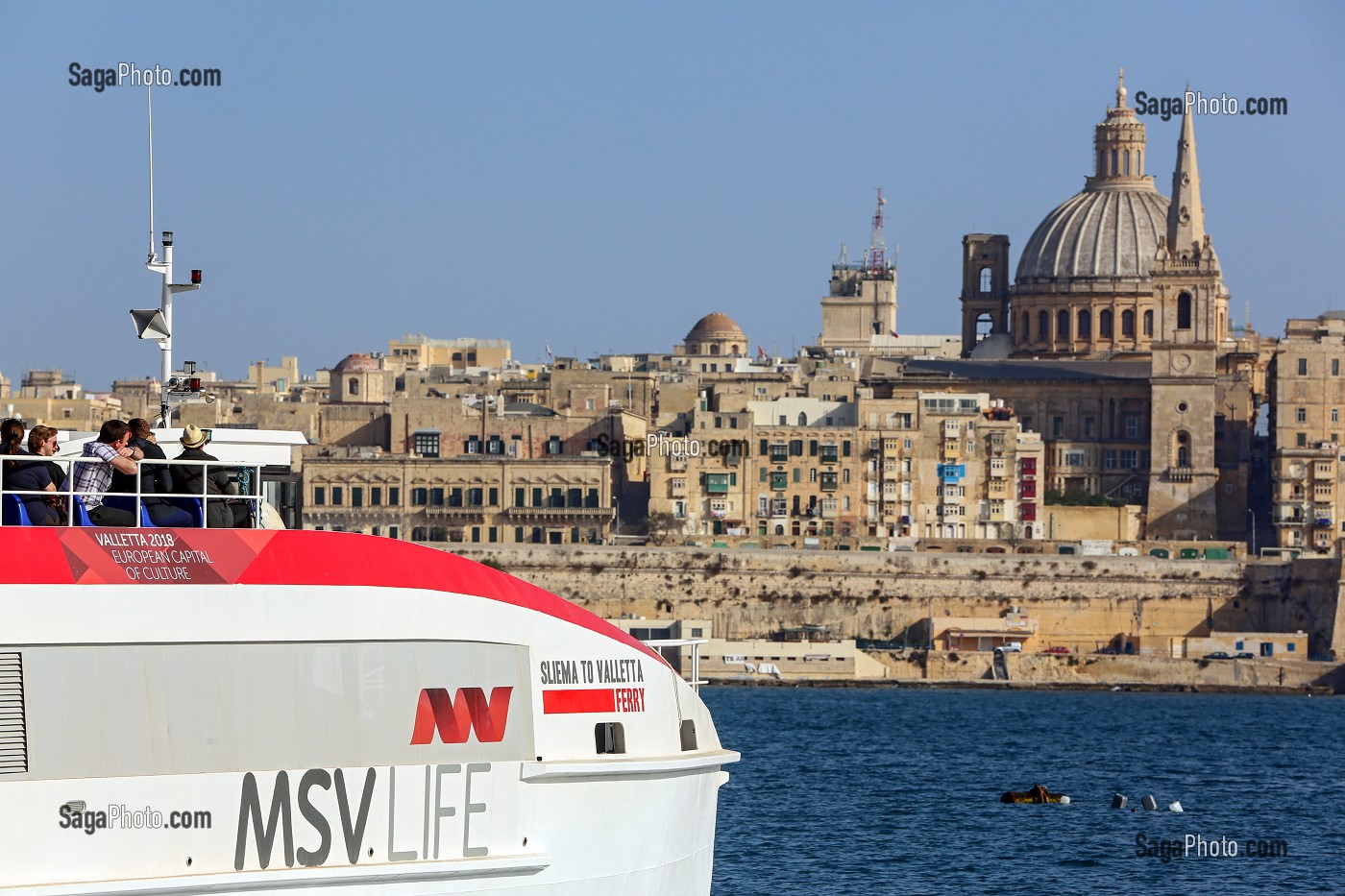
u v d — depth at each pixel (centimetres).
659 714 6988
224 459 7144
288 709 5825
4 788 5362
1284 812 16175
